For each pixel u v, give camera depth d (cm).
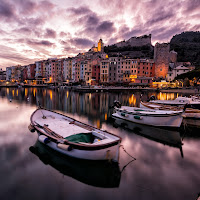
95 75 7956
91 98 4075
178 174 707
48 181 657
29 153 895
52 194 583
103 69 7638
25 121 1611
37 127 988
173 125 1315
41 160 823
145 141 1097
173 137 1177
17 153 893
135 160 827
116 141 741
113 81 7506
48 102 3247
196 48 13950
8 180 659
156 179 670
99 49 13412
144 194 584
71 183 647
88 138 872
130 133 1266
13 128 1359
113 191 600
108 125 1507
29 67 11044
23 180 661
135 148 979
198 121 1553
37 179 669
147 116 1420
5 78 15775
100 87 6606
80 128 1002
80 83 8050
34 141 1066
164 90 5991
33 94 4941
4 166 761
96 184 642
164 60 7425
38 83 9900
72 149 750
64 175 699
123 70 7369
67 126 1036
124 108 1839
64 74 9388
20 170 731
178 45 14400
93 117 1881
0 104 2869
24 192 592
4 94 4831
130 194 584
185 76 6806
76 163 776
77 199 560
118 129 1374
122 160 826
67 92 5816
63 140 773
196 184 639
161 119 1345
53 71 9788
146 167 762
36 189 608
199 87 5697
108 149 722
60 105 2866
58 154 851
